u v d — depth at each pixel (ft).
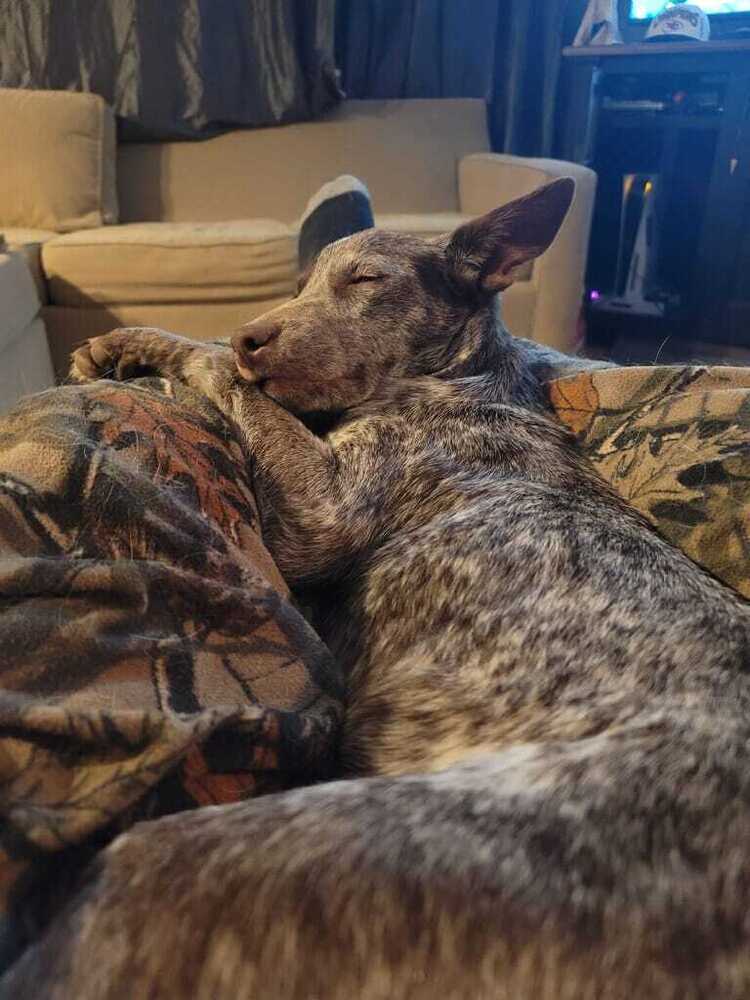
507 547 4.44
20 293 11.48
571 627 4.00
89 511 3.71
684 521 4.53
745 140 16.62
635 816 2.91
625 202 18.48
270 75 17.02
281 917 2.60
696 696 3.51
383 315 5.78
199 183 17.28
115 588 3.46
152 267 13.35
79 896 2.67
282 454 5.16
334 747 4.06
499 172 15.96
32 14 16.25
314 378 5.58
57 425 3.98
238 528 4.46
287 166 17.38
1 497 3.55
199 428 4.83
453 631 4.31
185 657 3.49
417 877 2.69
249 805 2.97
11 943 2.59
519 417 5.45
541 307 14.70
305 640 4.12
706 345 18.37
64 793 2.86
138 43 16.34
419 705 4.11
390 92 19.22
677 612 3.95
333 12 16.96
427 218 15.78
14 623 3.16
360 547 5.08
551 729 3.66
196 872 2.68
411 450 5.30
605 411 5.36
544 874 2.72
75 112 15.24
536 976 2.56
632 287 18.83
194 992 2.51
